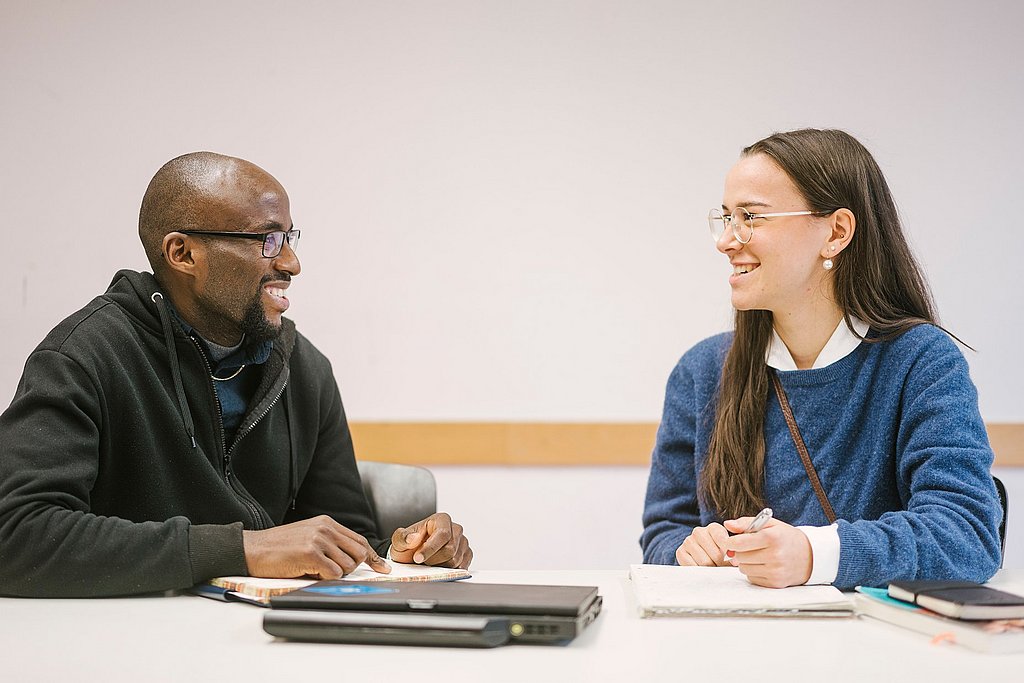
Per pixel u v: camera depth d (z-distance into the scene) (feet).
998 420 10.28
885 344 5.55
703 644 3.45
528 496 10.49
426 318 10.64
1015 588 4.66
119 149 10.59
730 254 5.62
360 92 10.65
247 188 5.45
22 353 10.55
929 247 10.38
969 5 10.32
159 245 5.49
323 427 6.37
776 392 5.75
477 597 3.55
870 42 10.39
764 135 10.46
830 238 5.51
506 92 10.61
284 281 5.60
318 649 3.38
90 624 3.82
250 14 10.62
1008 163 10.34
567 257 10.58
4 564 4.42
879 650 3.37
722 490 5.75
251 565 4.39
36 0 10.59
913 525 4.56
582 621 3.48
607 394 10.57
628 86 10.55
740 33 10.47
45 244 10.57
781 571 4.16
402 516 6.37
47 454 4.72
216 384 5.74
